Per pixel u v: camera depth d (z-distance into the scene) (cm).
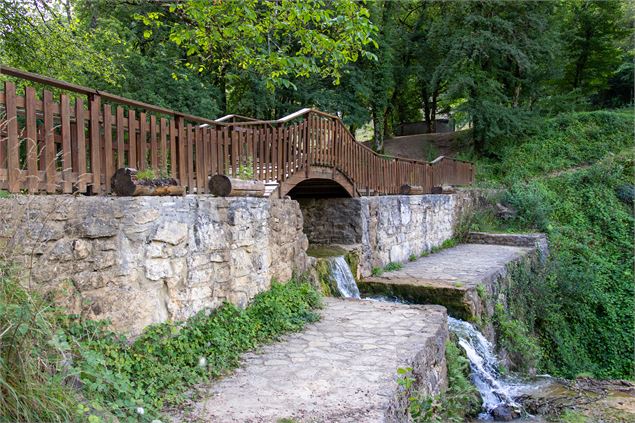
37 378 247
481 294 811
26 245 296
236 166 576
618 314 1274
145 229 386
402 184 1224
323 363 420
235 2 700
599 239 1566
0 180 302
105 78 1070
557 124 2161
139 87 1296
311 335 508
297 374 394
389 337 501
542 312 1129
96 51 1059
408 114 2995
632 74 2469
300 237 688
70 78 945
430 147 2314
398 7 2203
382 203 1004
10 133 309
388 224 1028
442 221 1388
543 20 2023
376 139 2170
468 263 1070
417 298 796
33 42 852
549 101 2234
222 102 1720
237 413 320
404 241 1110
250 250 540
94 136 375
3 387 229
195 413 319
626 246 1514
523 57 1980
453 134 2478
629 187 1708
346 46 732
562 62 2208
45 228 309
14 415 226
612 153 1895
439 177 1542
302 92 1738
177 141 474
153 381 344
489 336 781
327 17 697
